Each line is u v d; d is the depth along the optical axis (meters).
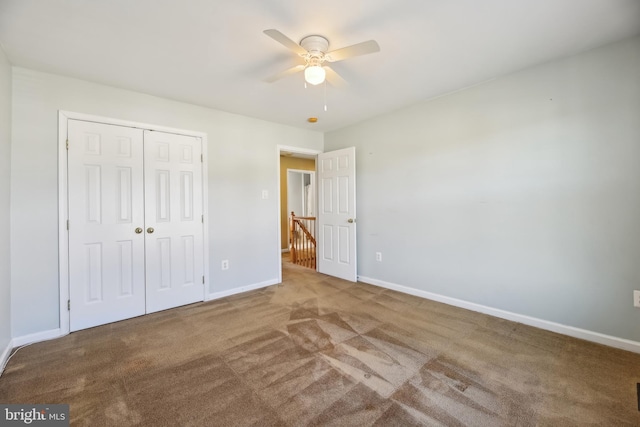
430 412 1.49
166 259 3.01
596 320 2.20
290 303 3.15
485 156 2.74
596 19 1.80
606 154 2.12
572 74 2.25
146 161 2.88
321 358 2.01
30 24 1.76
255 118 3.74
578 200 2.25
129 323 2.66
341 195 4.14
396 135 3.50
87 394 1.65
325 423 1.42
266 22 1.79
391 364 1.93
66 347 2.21
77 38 1.92
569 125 2.27
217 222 3.39
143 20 1.75
